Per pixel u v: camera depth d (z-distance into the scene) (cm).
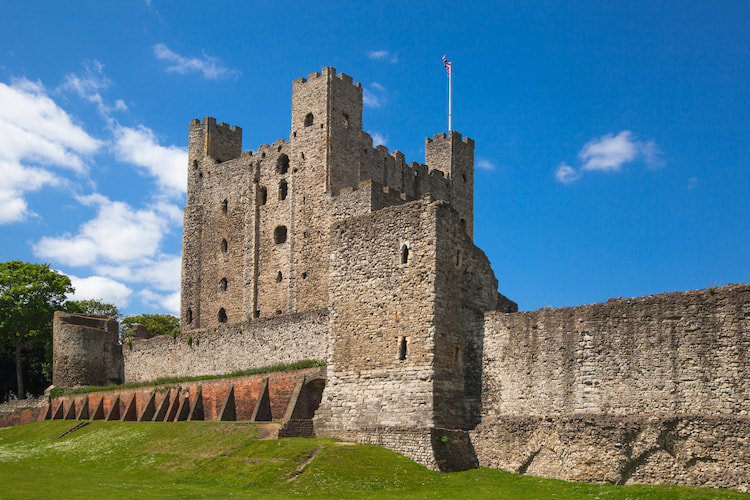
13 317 9262
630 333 4106
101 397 7675
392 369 4784
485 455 4488
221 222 8656
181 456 5069
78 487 4219
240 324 7194
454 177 9012
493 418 4550
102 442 6016
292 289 7656
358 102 7919
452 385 4691
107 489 4153
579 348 4278
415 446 4444
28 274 9675
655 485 3806
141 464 5103
